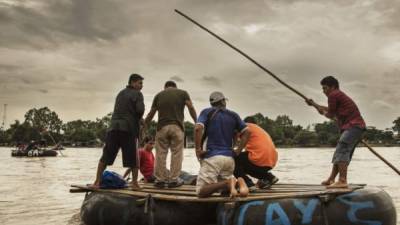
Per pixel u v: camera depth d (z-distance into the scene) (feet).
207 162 21.76
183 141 26.55
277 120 486.38
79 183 53.11
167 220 22.84
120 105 25.59
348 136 22.65
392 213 21.27
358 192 21.03
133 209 23.11
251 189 23.61
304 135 457.27
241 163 24.41
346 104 23.18
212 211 24.22
